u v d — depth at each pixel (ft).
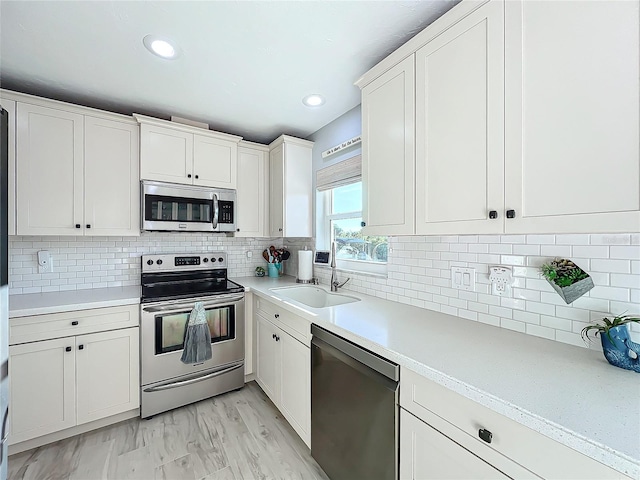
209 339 7.06
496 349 3.47
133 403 6.41
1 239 3.63
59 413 5.67
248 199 8.93
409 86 4.30
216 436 6.02
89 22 4.27
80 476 4.95
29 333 5.43
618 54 2.38
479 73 3.38
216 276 9.27
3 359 3.67
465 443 2.74
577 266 3.46
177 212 7.50
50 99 6.14
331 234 8.68
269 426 6.37
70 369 5.77
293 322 5.90
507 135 3.11
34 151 5.98
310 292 8.09
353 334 4.07
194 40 4.68
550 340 3.73
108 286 7.70
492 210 3.25
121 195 6.94
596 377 2.79
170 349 6.73
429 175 4.01
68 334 5.77
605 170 2.46
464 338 3.85
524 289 4.00
